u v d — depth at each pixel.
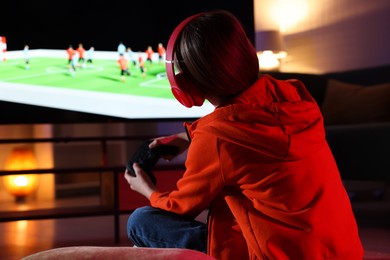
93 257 1.09
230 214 1.26
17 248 2.71
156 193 1.39
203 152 1.19
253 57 1.21
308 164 1.17
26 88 3.46
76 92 3.54
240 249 1.23
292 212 1.16
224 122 1.17
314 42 5.11
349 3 4.97
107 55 3.60
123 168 3.06
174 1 3.69
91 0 3.58
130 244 2.84
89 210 3.08
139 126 4.17
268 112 1.16
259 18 5.13
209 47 1.17
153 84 3.66
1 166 4.21
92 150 4.61
